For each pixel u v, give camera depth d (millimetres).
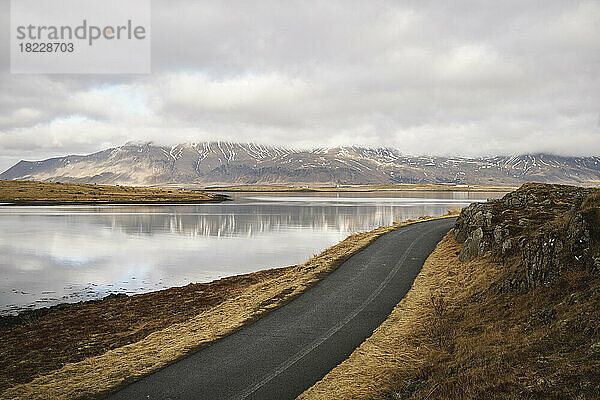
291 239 66125
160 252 54656
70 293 34875
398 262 31844
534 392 9508
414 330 18141
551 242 16391
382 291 24641
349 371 14625
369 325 19312
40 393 14125
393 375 14086
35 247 57688
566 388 9234
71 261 48438
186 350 17109
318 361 15648
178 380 14430
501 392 9992
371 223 88688
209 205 155625
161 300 30531
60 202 150000
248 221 94375
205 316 23266
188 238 67500
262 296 25578
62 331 24062
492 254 25656
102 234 71625
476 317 17078
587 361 9945
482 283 21312
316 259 36969
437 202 174750
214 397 13203
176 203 167500
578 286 13898
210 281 38844
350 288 25578
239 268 44750
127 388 14008
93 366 16281
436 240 40969
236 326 19812
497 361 11695
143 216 106312
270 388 13664
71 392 13961
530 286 16484
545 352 11305
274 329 19203
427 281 25922
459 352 13867
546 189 39531
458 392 10789
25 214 108812
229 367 15344
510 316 15453
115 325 24688
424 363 14367
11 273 41906
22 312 29297
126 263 47469
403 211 120250
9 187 170375
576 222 15844
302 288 26094
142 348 18188
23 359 19500
